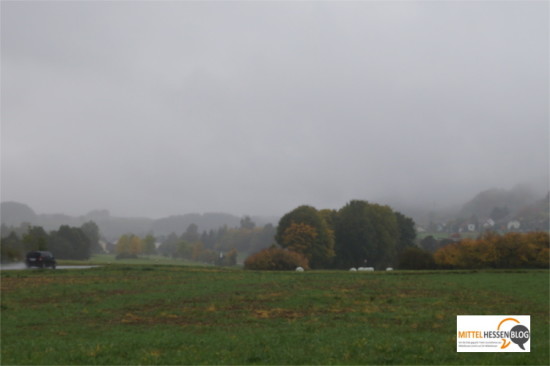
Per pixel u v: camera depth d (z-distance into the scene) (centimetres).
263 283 4747
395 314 3022
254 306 3322
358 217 12588
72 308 3206
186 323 2739
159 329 2556
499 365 1789
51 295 3766
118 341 2236
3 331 2502
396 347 2075
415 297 3828
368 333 2405
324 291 4134
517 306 3397
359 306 3350
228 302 3475
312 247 11206
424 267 8712
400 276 5778
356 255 12681
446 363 1836
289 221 11550
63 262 8306
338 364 1812
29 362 1877
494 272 6394
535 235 9075
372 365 1817
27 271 5522
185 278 5119
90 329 2556
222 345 2145
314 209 11775
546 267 8756
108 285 4375
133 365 1820
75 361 1892
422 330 2519
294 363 1856
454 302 3572
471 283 4938
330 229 12375
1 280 4672
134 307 3262
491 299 3753
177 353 1998
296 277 5494
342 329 2525
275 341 2220
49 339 2300
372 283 4875
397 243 14012
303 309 3219
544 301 3662
